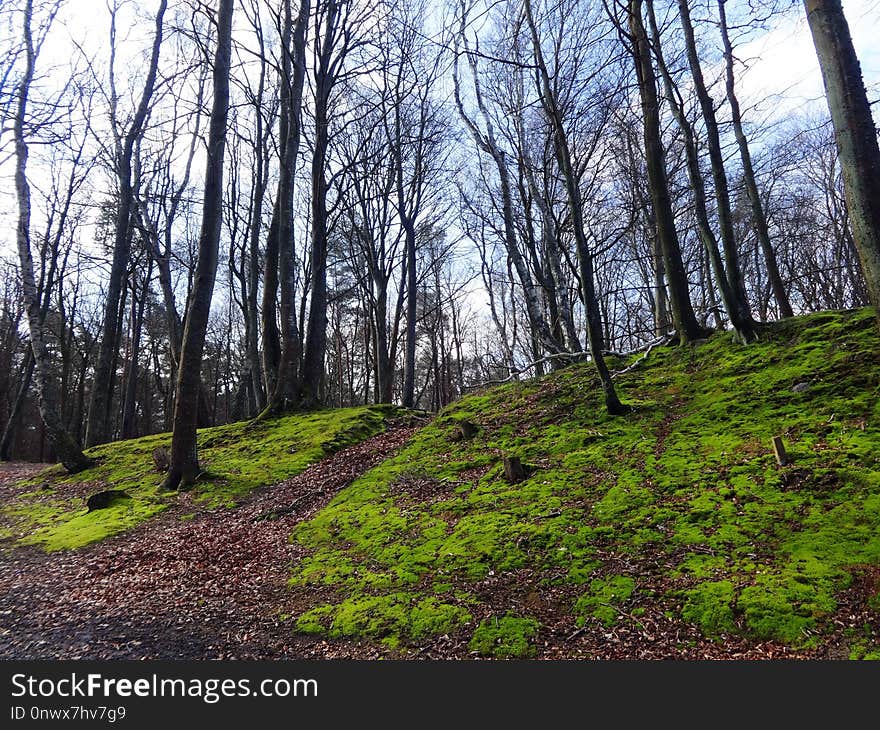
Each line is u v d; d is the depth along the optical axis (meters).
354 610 5.39
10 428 25.94
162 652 5.00
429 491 8.86
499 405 12.96
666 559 5.37
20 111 8.82
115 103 20.89
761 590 4.50
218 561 7.41
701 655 4.03
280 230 18.42
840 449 6.36
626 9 9.25
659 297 20.64
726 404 8.66
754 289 28.42
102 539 8.84
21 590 6.88
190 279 27.59
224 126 12.66
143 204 22.84
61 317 29.56
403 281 26.91
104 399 18.84
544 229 15.40
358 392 47.34
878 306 4.16
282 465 12.56
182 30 13.73
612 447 8.55
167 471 12.65
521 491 7.85
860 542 4.83
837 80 4.42
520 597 5.25
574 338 15.02
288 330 18.25
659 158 12.29
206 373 43.22
